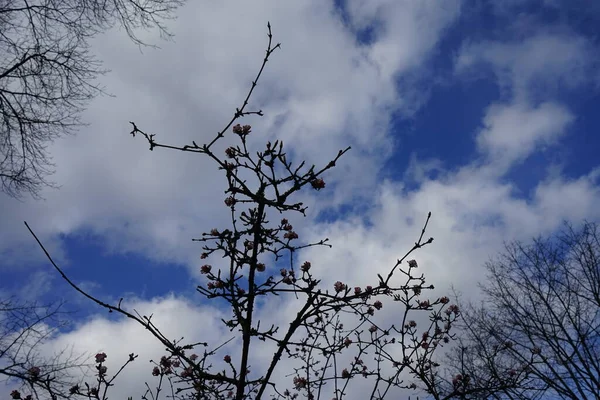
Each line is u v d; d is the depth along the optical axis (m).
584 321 9.10
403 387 3.75
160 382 2.99
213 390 2.68
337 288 2.98
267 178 2.70
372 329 3.93
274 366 2.69
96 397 2.57
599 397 7.68
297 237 2.99
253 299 2.77
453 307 4.18
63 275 2.41
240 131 2.69
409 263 3.05
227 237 2.83
